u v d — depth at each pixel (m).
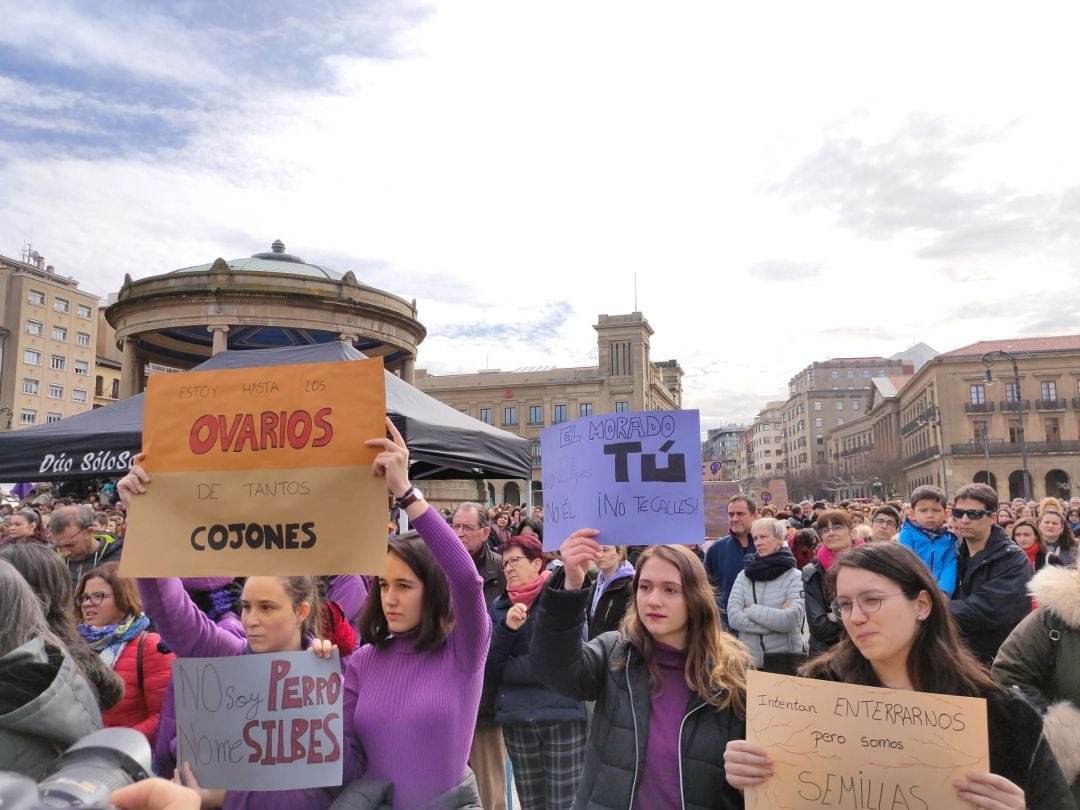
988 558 4.87
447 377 80.81
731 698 2.46
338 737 2.44
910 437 81.06
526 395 78.75
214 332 25.17
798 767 2.13
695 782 2.43
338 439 2.48
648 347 82.19
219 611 4.02
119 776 1.16
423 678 2.66
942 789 1.99
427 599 2.71
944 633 2.24
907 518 5.99
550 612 2.62
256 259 31.80
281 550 2.43
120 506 14.63
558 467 3.06
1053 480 63.47
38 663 1.68
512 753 4.29
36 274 74.75
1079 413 62.97
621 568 5.12
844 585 2.29
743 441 193.75
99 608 3.51
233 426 2.54
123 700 3.36
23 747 1.58
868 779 2.06
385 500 2.42
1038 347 66.25
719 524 13.02
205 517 2.50
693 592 2.56
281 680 2.49
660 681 2.60
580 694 2.68
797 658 5.68
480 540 5.52
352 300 26.38
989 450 63.81
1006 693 2.17
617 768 2.55
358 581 4.66
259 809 2.54
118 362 81.56
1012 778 2.09
